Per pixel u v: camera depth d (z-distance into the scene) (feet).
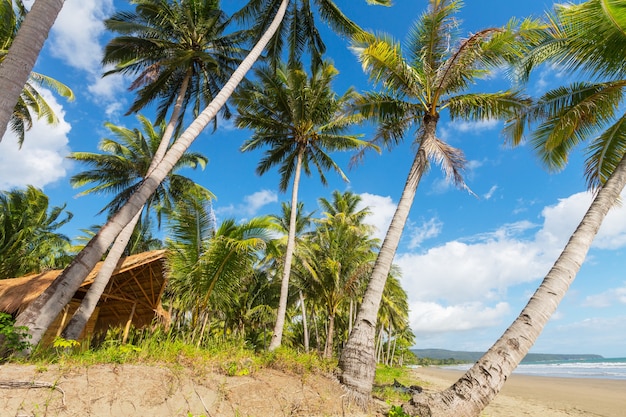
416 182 30.27
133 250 79.51
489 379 17.76
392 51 30.91
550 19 25.64
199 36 46.01
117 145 72.79
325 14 43.04
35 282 36.55
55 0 18.04
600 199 21.36
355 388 22.39
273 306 75.46
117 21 41.29
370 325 25.05
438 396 18.42
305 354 28.14
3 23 46.42
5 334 16.65
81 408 12.80
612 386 77.82
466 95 32.99
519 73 27.35
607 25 22.02
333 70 52.34
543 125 29.99
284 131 55.62
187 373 17.63
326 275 65.57
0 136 14.93
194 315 28.40
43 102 58.03
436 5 33.17
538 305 19.03
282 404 18.22
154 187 25.58
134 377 15.53
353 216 87.40
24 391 12.40
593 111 26.84
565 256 20.08
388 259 27.30
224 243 27.94
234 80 31.24
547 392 64.54
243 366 21.08
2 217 73.92
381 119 36.60
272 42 44.50
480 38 29.12
